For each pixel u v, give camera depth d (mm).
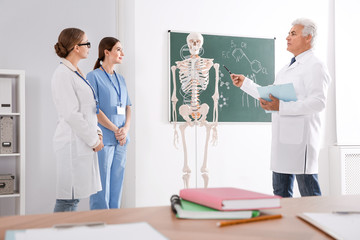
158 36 3656
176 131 3426
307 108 2494
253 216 872
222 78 3859
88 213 931
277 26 4062
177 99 3430
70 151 2371
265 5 4027
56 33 3574
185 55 3732
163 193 3656
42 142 3500
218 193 932
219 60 3848
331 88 4191
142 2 3604
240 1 3941
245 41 3941
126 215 904
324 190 4164
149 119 3623
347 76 4211
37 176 3480
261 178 3973
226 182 3852
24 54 3480
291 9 4113
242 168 3908
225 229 776
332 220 824
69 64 2434
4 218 880
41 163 3494
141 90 3600
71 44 2420
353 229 759
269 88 2529
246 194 916
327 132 4184
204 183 3395
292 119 2621
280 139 2676
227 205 851
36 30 3516
